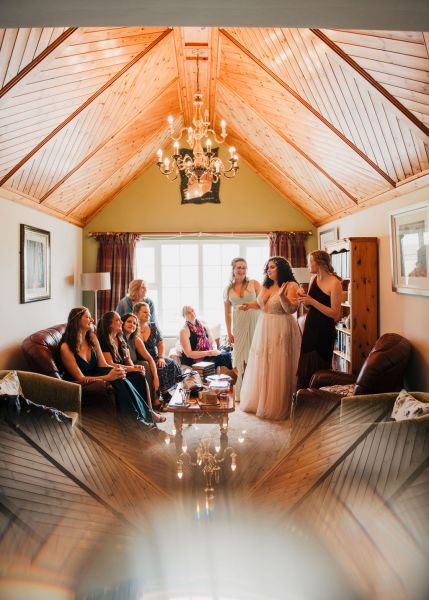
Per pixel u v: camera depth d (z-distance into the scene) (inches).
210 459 114.7
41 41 101.0
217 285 264.7
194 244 263.7
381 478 78.0
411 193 141.6
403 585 65.6
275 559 69.3
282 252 254.8
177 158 154.5
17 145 133.4
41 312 188.1
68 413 122.0
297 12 60.0
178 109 214.4
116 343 158.2
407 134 120.9
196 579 65.6
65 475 78.2
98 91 141.0
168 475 105.3
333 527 75.8
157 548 72.4
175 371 184.9
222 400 134.3
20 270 165.2
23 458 73.9
